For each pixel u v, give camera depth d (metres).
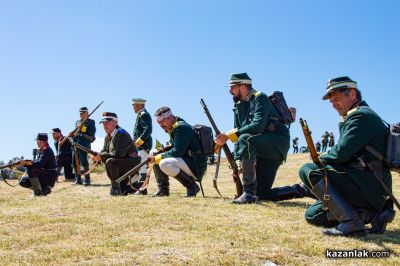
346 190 5.86
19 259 5.07
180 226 6.37
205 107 8.36
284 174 18.67
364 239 5.68
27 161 11.73
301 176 6.10
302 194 8.67
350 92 5.90
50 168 11.99
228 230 6.13
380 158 5.68
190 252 5.11
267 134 8.26
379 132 5.67
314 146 5.91
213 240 5.64
